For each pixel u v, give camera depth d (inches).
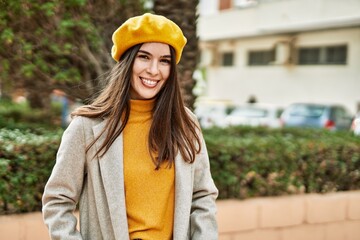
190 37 164.1
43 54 163.0
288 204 155.2
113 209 67.6
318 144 168.6
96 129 70.0
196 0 165.9
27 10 149.3
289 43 741.3
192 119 77.8
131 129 72.3
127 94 71.4
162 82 73.1
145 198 69.9
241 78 846.5
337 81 684.1
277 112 601.6
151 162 70.7
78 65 172.1
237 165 152.3
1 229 122.5
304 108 588.4
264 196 158.9
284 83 765.3
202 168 77.0
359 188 179.8
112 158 69.1
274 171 158.6
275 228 153.4
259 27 750.5
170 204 72.1
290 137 186.5
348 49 665.0
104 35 166.6
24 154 128.0
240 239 148.3
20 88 183.5
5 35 147.0
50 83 175.2
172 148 71.7
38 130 187.2
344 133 212.2
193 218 75.0
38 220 126.3
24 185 129.0
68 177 69.4
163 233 71.1
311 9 665.6
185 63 164.2
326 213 161.9
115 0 160.4
